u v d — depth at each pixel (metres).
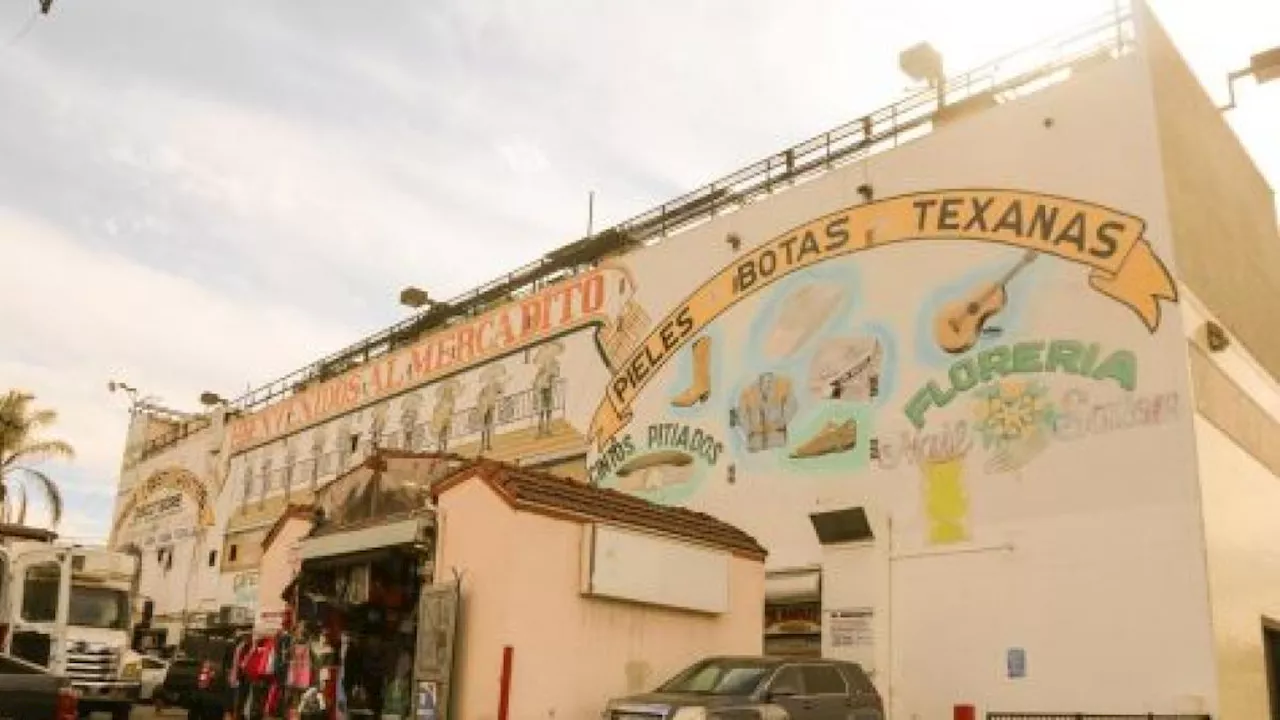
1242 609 16.36
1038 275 18.61
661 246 26.36
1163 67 18.69
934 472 19.14
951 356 19.48
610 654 15.20
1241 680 15.76
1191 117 19.34
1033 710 16.77
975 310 19.34
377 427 35.72
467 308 34.03
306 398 40.56
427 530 16.00
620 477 25.53
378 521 16.95
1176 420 16.30
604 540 15.23
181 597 45.34
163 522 48.97
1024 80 20.94
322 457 38.34
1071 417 17.56
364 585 17.61
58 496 43.84
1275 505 18.83
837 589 19.81
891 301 20.73
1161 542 16.03
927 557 18.81
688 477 23.78
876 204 21.56
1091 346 17.61
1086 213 18.23
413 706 15.04
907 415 19.86
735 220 24.53
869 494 20.03
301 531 20.53
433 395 33.41
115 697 23.62
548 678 14.42
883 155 21.69
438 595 15.17
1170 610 15.69
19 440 43.53
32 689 12.41
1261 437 18.91
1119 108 18.27
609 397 26.59
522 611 14.39
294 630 18.34
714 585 16.73
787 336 22.53
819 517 20.14
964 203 20.05
